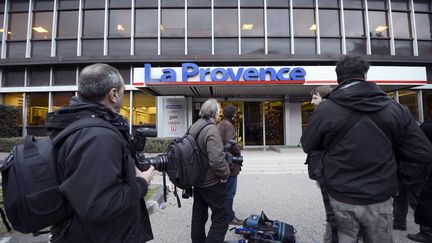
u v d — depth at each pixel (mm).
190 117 13242
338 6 14125
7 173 1260
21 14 13977
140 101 13461
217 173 2607
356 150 1760
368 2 14227
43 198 1187
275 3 13992
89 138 1234
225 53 13727
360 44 14078
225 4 13898
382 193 1744
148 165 1729
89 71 1486
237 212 4535
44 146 1289
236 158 2996
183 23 13805
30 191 1172
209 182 2686
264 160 9438
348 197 1794
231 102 13680
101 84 1464
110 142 1278
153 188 6020
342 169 1817
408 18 14508
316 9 13945
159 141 10984
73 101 1439
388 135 1796
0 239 3141
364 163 1754
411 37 14375
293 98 13562
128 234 1422
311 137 1971
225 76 10555
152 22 13766
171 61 12891
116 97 1555
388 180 1766
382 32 14250
